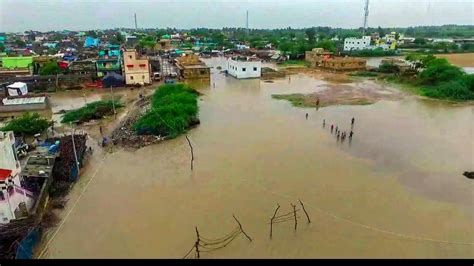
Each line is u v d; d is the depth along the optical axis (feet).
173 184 102.83
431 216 85.61
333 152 126.72
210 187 100.89
